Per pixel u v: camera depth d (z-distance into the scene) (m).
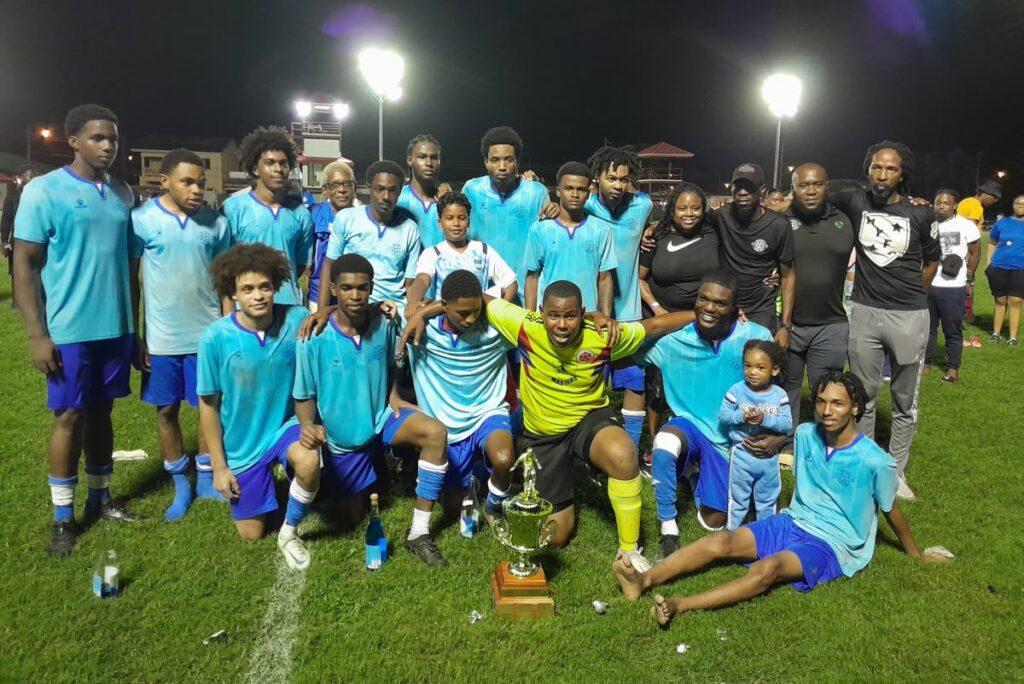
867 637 3.32
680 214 5.22
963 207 9.95
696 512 4.74
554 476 4.20
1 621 3.34
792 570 3.71
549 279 5.48
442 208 5.03
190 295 4.56
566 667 3.15
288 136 5.31
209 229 4.62
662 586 3.80
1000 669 3.12
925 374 8.53
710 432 4.44
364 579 3.82
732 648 3.27
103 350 4.25
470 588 3.74
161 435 4.59
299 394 4.19
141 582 3.71
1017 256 10.08
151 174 52.44
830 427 3.80
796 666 3.16
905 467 5.29
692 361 4.45
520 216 5.82
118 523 4.39
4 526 4.25
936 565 3.94
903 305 4.86
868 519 3.90
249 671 3.10
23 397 6.87
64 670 3.05
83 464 5.35
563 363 4.10
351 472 4.39
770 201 8.38
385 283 5.60
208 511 4.57
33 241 3.89
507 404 4.70
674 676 3.10
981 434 6.25
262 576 3.82
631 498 3.92
